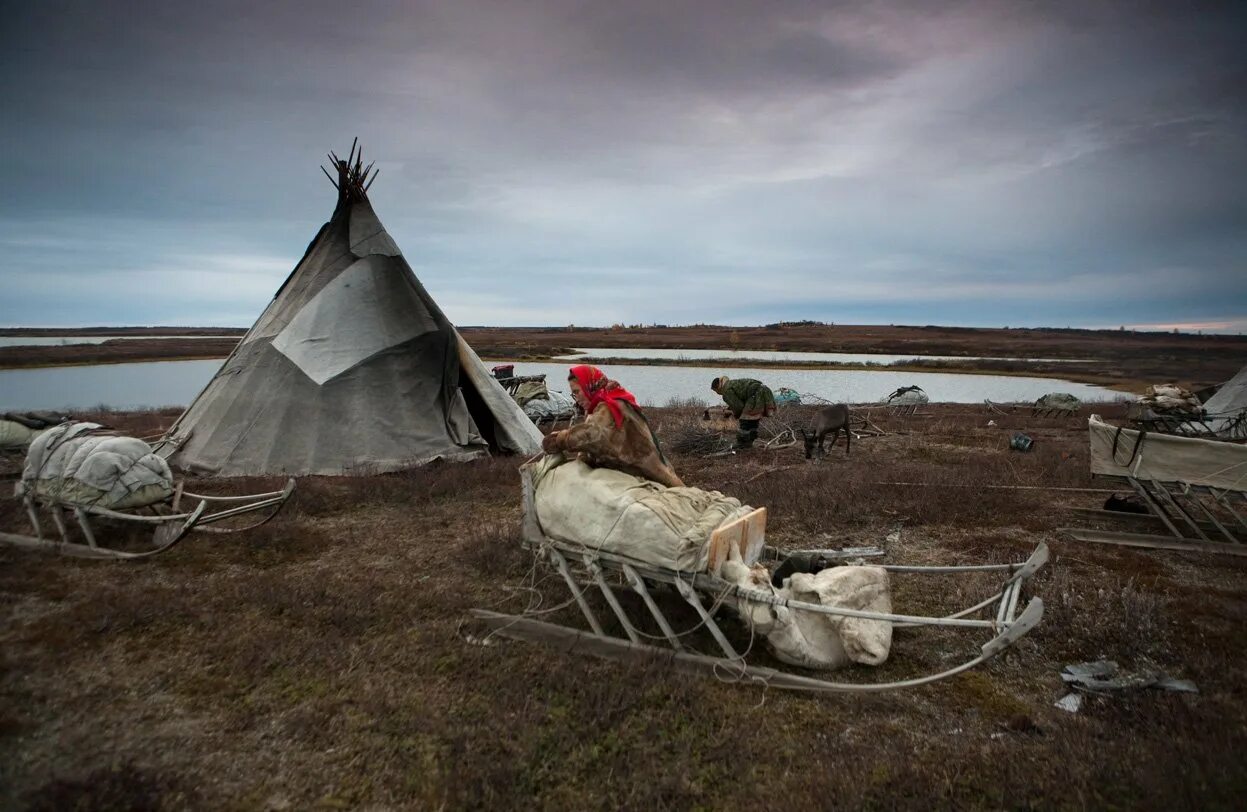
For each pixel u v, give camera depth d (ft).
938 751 13.04
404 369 39.14
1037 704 15.05
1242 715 14.02
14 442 40.11
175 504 24.76
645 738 13.17
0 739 12.73
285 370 37.35
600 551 17.03
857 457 45.55
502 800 11.30
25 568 21.47
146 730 13.28
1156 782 11.43
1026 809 11.26
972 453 47.01
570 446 18.07
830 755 12.75
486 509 30.32
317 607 19.01
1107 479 36.73
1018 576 17.13
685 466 41.09
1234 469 24.70
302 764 12.37
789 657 16.07
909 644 17.87
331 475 35.17
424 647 16.84
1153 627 17.85
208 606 18.95
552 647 16.89
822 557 20.20
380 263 41.09
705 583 16.01
